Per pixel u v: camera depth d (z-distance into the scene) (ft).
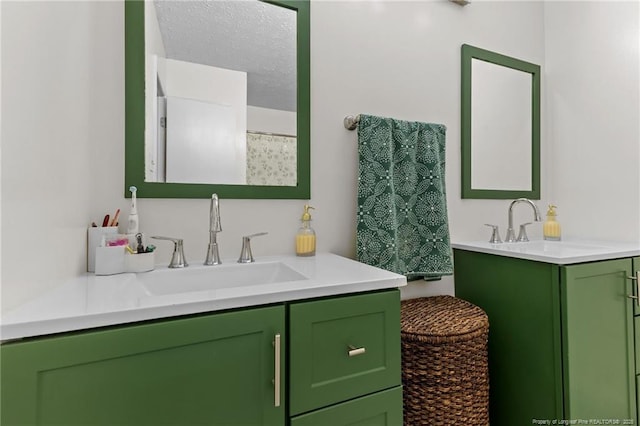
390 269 4.33
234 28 4.11
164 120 3.75
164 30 3.81
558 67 6.28
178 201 3.72
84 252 3.11
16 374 1.73
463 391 3.80
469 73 5.68
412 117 5.18
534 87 6.36
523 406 4.25
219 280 3.48
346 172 4.68
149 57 3.70
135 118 3.54
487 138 5.89
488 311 4.78
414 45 5.23
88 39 3.20
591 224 5.85
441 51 5.47
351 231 4.71
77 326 1.87
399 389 2.83
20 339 1.77
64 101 2.65
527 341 4.21
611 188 5.58
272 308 2.37
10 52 1.89
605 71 5.65
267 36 4.25
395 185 4.67
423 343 3.76
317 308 2.50
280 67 4.30
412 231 4.76
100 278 2.88
